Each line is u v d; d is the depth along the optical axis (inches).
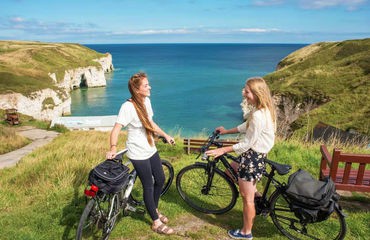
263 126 142.9
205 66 7224.4
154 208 173.0
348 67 2571.4
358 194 223.3
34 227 182.2
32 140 904.3
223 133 181.5
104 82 4576.8
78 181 265.6
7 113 1295.5
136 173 182.7
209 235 172.7
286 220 179.6
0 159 586.9
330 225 176.1
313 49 4552.2
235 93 3430.1
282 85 2672.2
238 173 156.9
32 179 303.3
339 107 1795.0
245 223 164.4
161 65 7667.3
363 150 373.1
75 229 179.5
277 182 162.4
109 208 159.0
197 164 196.2
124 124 156.0
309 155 319.6
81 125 1660.9
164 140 178.5
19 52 4165.8
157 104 2901.1
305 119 1738.4
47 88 2640.3
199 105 2837.1
